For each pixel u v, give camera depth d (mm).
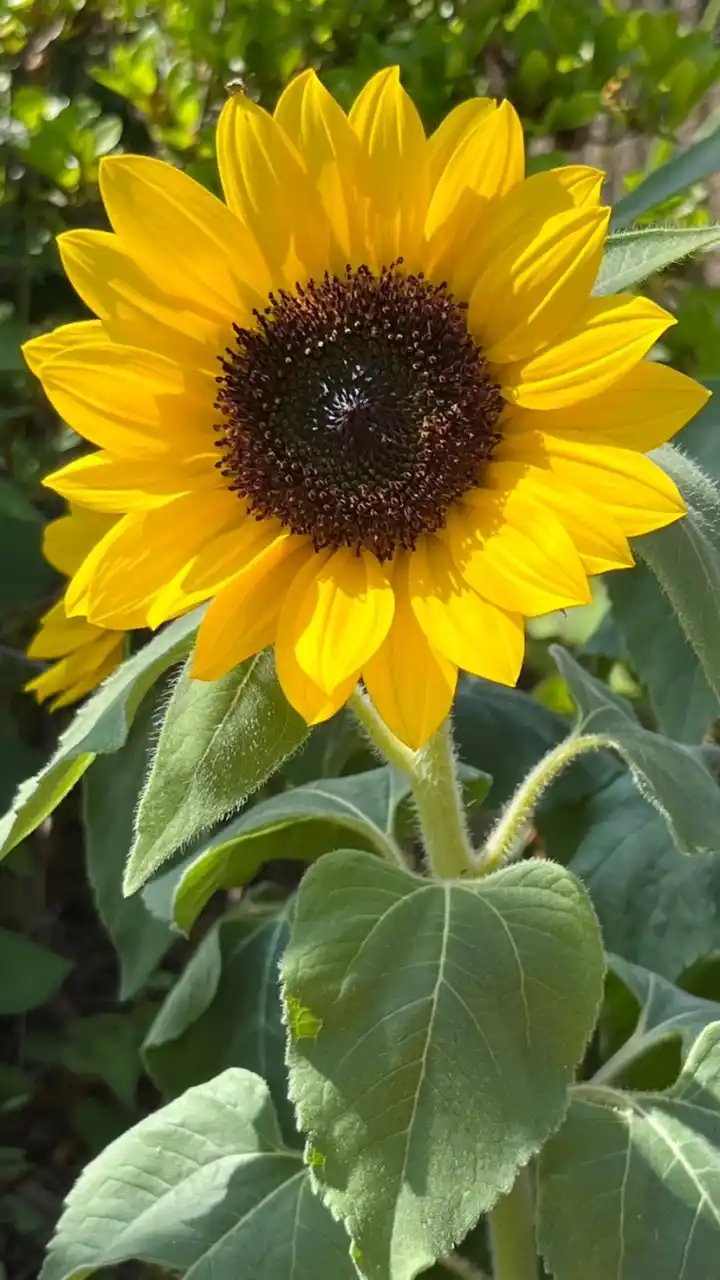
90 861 525
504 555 342
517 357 356
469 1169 324
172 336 367
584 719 426
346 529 358
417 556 356
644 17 586
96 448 646
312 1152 330
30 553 612
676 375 342
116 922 521
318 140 354
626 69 593
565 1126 375
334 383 367
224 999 520
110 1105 706
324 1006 341
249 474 364
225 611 342
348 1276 395
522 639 334
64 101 642
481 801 540
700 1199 356
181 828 338
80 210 643
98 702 365
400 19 620
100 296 359
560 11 581
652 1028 445
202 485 366
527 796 415
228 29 595
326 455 364
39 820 374
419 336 363
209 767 342
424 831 403
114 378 361
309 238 365
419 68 574
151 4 634
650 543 344
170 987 712
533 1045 335
